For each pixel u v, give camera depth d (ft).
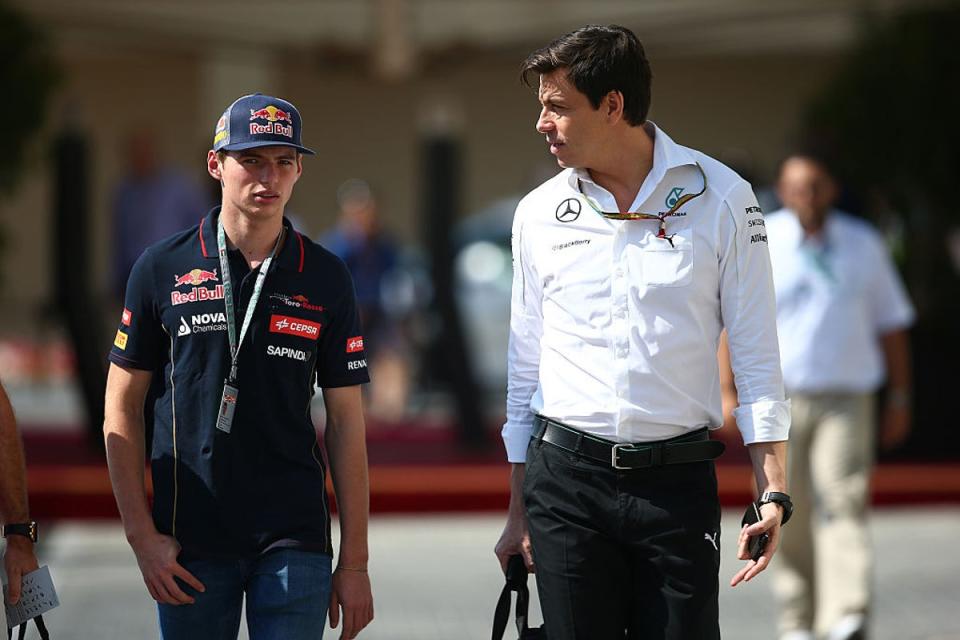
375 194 161.27
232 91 201.77
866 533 76.13
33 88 123.95
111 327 149.79
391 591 92.99
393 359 163.63
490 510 117.70
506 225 180.55
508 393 50.88
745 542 46.73
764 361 47.37
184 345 46.09
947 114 127.44
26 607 47.09
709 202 47.32
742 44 174.40
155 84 248.93
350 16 127.75
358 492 47.96
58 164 125.80
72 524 112.27
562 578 47.62
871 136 129.59
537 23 128.16
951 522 117.29
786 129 257.55
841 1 132.46
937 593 93.45
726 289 47.60
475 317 173.58
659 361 47.14
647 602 47.42
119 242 132.36
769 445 47.19
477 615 86.89
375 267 161.27
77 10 125.29
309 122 253.85
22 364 198.70
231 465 45.96
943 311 129.90
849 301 77.05
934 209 131.64
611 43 46.55
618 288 47.34
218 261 46.37
